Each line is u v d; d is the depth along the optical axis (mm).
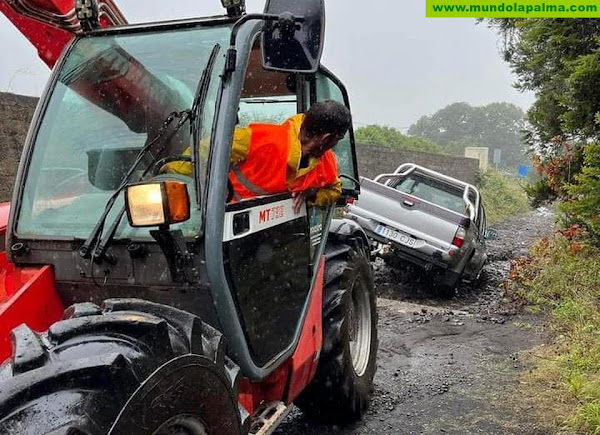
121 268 2426
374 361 4430
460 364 5445
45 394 1677
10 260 2574
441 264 8234
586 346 5266
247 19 2428
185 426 2027
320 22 2402
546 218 23672
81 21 2900
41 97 2787
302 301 3205
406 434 4016
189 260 2357
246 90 3289
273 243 2850
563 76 8789
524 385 4824
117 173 2656
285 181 2812
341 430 4070
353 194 4332
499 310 7629
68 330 1872
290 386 3092
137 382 1780
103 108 2742
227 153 2414
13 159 7309
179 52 2725
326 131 2803
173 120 2576
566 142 9062
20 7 3102
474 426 4121
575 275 7531
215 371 2096
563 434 3906
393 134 27672
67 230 2504
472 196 9906
